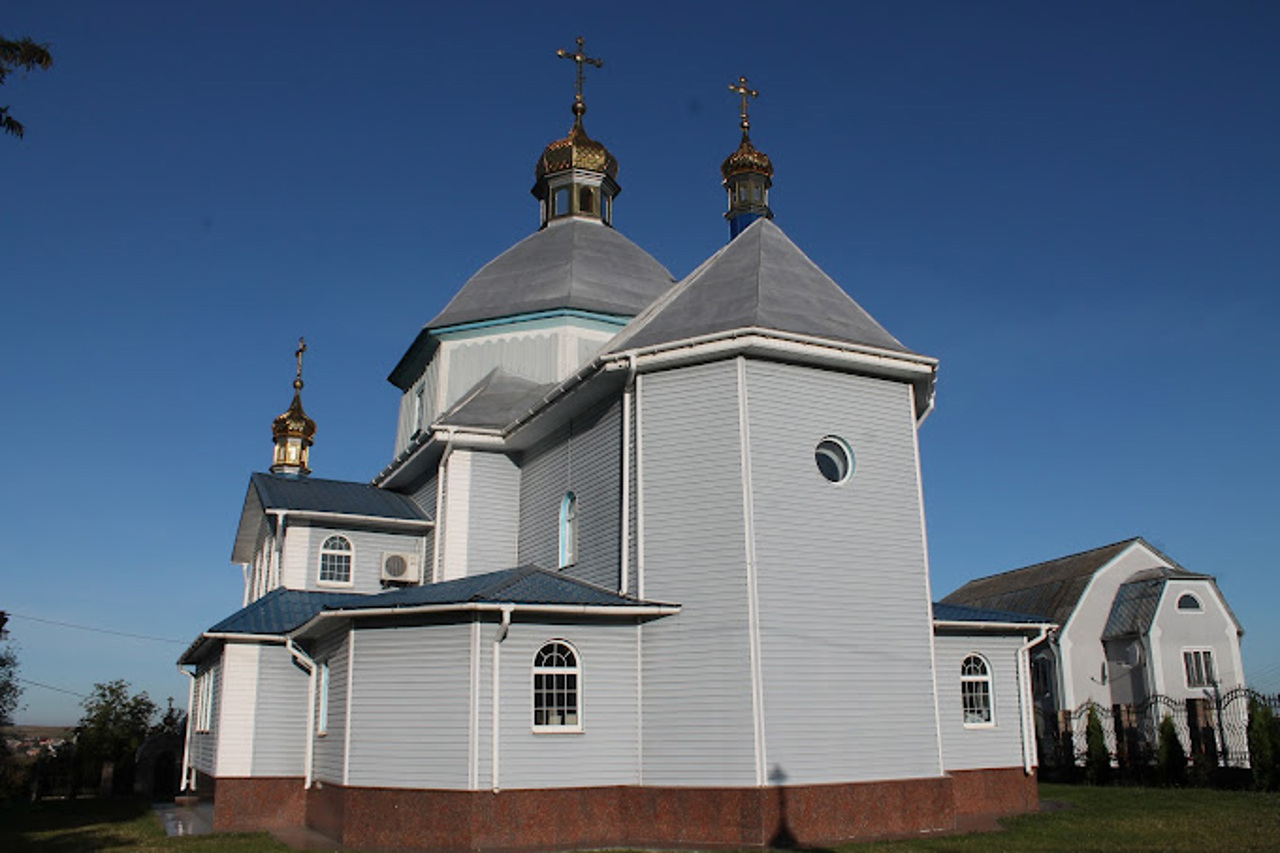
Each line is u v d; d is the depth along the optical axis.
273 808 18.39
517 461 21.48
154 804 24.70
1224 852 12.70
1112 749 28.39
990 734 18.86
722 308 16.91
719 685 14.66
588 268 25.64
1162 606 30.92
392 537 22.84
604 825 14.62
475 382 24.50
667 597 15.38
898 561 16.08
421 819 14.31
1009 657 19.53
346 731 15.36
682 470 15.76
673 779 14.65
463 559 20.47
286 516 22.03
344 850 14.48
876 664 15.38
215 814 18.09
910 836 14.70
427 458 22.09
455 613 14.90
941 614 19.02
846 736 14.80
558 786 14.52
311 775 17.61
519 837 14.11
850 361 16.16
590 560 17.55
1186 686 30.33
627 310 24.45
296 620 19.56
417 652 15.10
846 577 15.53
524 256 26.66
